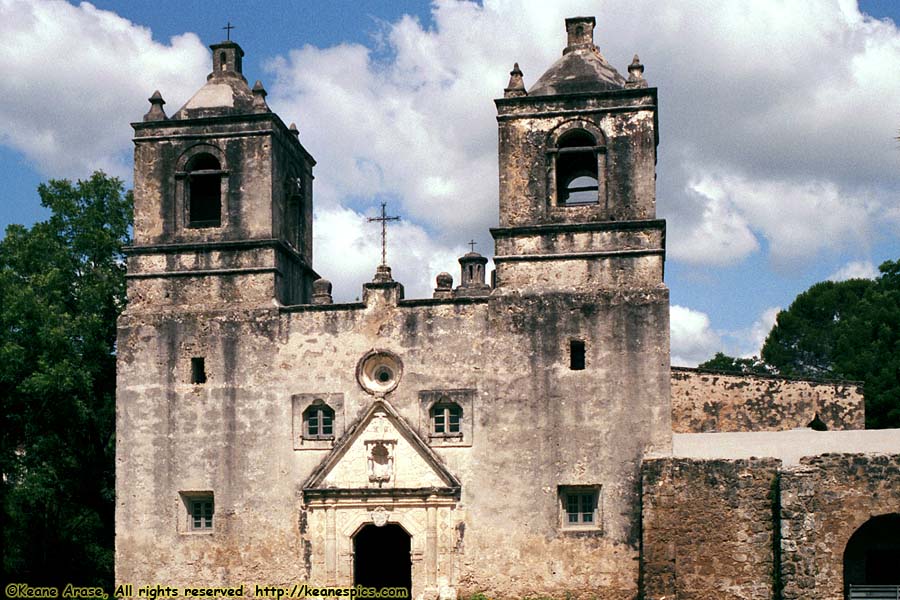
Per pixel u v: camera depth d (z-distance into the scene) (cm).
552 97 3894
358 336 3862
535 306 3784
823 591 3312
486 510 3700
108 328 4847
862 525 3403
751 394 4350
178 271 3991
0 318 4391
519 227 3841
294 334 3894
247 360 3900
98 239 4912
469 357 3794
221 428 3869
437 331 3825
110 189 5053
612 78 3950
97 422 4803
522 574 3650
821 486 3362
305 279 4378
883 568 3644
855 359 6475
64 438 4781
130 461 3897
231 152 4038
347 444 3775
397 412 3788
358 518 3744
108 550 4991
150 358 3947
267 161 4009
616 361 3712
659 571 3481
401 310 3853
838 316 8044
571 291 3772
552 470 3688
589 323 3747
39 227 4919
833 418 4331
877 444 3572
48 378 4291
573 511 3697
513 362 3766
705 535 3472
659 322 3709
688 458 3534
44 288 4566
